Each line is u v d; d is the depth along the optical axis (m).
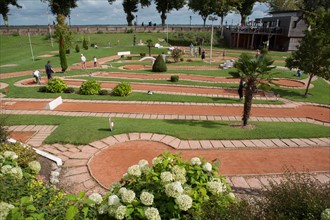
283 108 17.03
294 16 45.28
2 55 39.66
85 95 17.77
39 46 48.12
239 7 59.81
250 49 53.09
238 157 9.33
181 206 3.40
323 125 14.00
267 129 11.94
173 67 31.66
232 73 13.51
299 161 9.16
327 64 18.03
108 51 44.38
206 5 59.84
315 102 18.55
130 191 3.52
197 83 22.67
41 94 17.64
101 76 25.16
